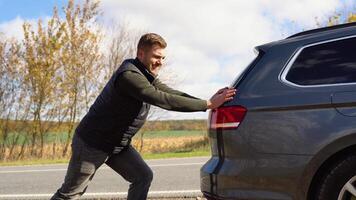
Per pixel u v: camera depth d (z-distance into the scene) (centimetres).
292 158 355
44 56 2205
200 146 2192
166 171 966
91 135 397
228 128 379
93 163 402
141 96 380
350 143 343
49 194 732
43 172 1073
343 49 375
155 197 660
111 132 396
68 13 2238
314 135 352
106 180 857
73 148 405
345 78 362
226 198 376
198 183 777
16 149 2217
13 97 2212
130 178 428
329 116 352
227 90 387
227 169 378
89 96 2300
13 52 2202
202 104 383
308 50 383
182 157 1377
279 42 400
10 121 2211
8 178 973
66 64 2239
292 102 363
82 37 2258
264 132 366
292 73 378
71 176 404
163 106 379
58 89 2244
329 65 372
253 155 367
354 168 346
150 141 2462
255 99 375
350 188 346
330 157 351
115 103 389
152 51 396
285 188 356
